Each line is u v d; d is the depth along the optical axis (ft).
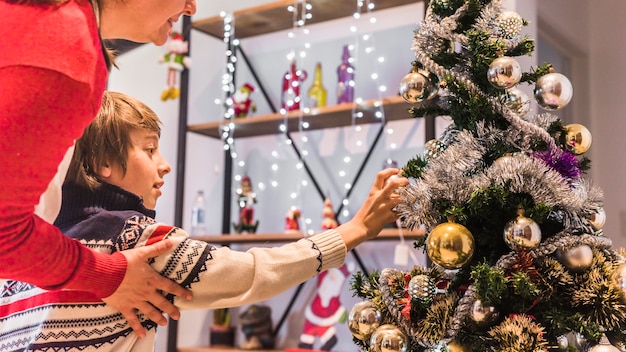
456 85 3.05
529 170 2.77
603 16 7.79
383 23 7.75
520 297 2.75
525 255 2.79
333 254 3.49
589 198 2.93
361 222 3.63
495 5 3.18
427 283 2.95
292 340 7.98
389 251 7.38
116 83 10.61
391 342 2.94
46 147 2.39
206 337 8.80
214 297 3.23
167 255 3.17
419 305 3.02
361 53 7.89
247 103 8.35
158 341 9.00
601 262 2.87
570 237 2.83
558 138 3.24
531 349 2.59
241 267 3.26
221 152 9.06
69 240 2.76
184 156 8.48
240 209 8.48
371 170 7.66
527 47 3.15
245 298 3.24
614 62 7.65
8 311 3.35
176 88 9.29
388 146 7.56
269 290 3.28
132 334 3.20
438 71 3.13
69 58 2.42
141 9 2.91
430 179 2.97
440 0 3.29
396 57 7.59
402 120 7.50
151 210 3.56
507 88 2.97
